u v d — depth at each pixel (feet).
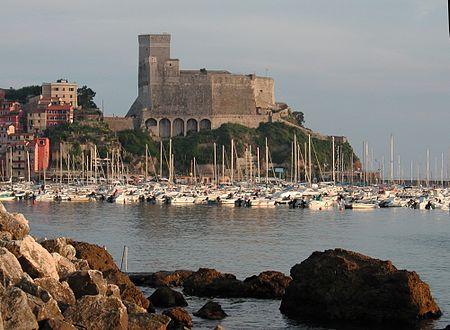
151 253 345.10
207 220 558.15
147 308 191.21
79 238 409.69
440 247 398.01
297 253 355.56
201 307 205.46
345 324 192.34
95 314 150.92
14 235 182.70
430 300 197.57
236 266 306.14
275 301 215.92
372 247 397.19
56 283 161.89
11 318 138.72
